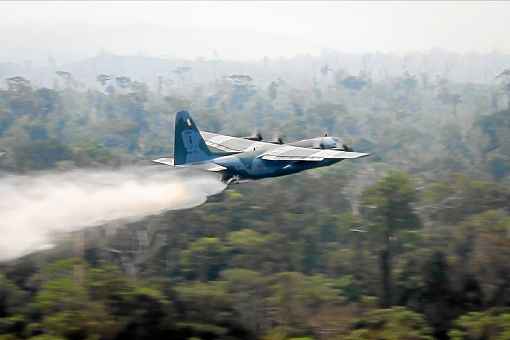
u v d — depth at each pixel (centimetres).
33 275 17988
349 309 17912
